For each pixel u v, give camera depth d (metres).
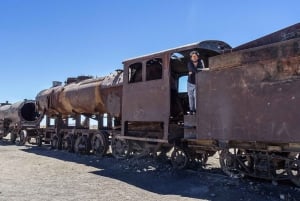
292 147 8.72
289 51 8.53
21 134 26.55
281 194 8.64
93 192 9.41
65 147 20.70
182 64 13.38
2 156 18.08
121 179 11.36
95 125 20.12
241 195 8.82
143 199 8.66
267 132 8.88
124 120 14.22
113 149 15.85
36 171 12.96
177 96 13.43
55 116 22.20
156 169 12.76
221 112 10.09
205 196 8.95
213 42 12.08
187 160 12.25
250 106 9.32
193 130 11.38
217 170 12.11
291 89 8.45
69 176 11.89
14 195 8.91
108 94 16.48
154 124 13.55
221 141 10.03
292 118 8.37
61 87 21.38
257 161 9.72
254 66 9.30
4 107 31.64
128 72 14.25
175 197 8.90
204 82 10.69
